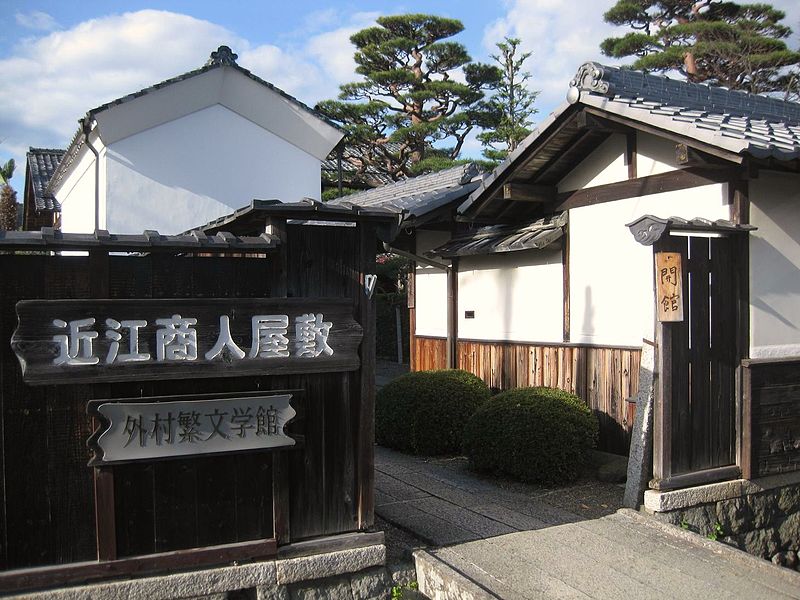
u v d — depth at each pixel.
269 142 15.68
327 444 4.83
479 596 4.45
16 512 4.06
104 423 4.17
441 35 26.30
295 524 4.73
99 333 4.14
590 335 8.38
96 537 4.21
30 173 20.45
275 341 4.54
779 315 6.87
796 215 7.07
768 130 6.98
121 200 13.95
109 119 13.41
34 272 4.12
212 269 4.54
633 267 7.80
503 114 25.62
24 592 4.03
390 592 4.96
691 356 6.30
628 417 7.84
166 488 4.38
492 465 7.59
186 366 4.31
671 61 22.41
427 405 8.76
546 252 9.08
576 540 5.62
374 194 15.72
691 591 4.73
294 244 4.73
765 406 6.63
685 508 6.11
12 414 4.07
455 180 12.07
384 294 20.11
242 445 4.49
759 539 6.59
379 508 6.51
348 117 25.19
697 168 7.08
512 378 9.58
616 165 8.10
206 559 4.41
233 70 14.42
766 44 21.88
